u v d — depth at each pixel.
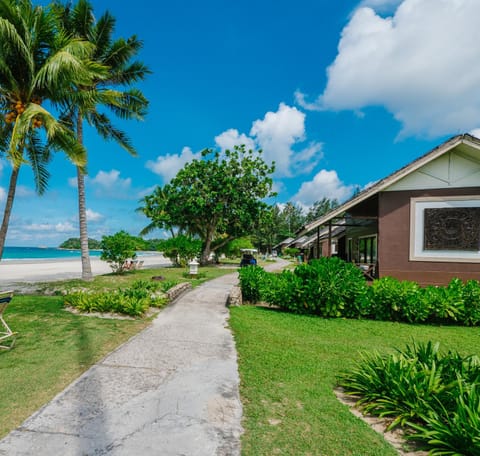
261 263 41.47
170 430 2.67
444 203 9.70
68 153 11.22
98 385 3.53
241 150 28.86
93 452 2.36
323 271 7.64
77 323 6.42
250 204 28.98
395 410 2.95
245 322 6.75
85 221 14.81
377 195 10.88
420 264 9.76
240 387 3.55
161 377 3.79
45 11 10.57
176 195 28.23
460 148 9.48
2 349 4.75
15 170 11.02
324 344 5.28
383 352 4.87
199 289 12.13
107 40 14.62
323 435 2.64
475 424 2.37
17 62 10.27
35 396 3.25
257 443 2.51
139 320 6.82
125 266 19.33
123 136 16.31
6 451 2.35
